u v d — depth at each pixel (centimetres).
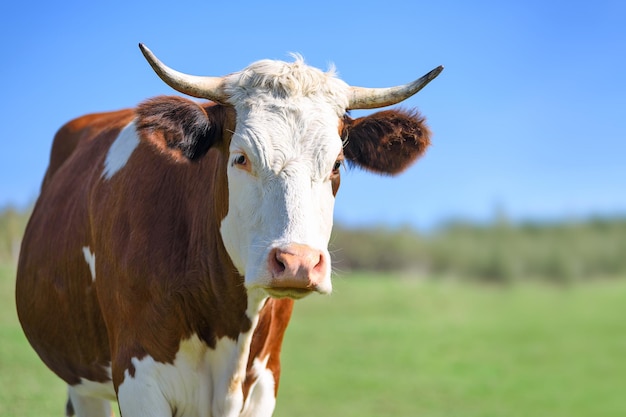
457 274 3997
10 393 1020
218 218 561
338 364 1812
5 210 1973
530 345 2409
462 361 2048
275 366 641
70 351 684
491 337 2519
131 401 582
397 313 2853
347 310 2822
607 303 3275
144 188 604
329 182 536
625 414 1484
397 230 4225
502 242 4044
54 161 822
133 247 589
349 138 591
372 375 1705
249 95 546
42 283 700
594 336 2569
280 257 487
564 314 3038
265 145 524
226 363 591
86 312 652
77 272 655
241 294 571
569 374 1952
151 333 578
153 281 578
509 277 3931
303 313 2727
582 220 4012
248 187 527
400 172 617
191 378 588
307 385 1543
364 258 4219
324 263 497
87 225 646
